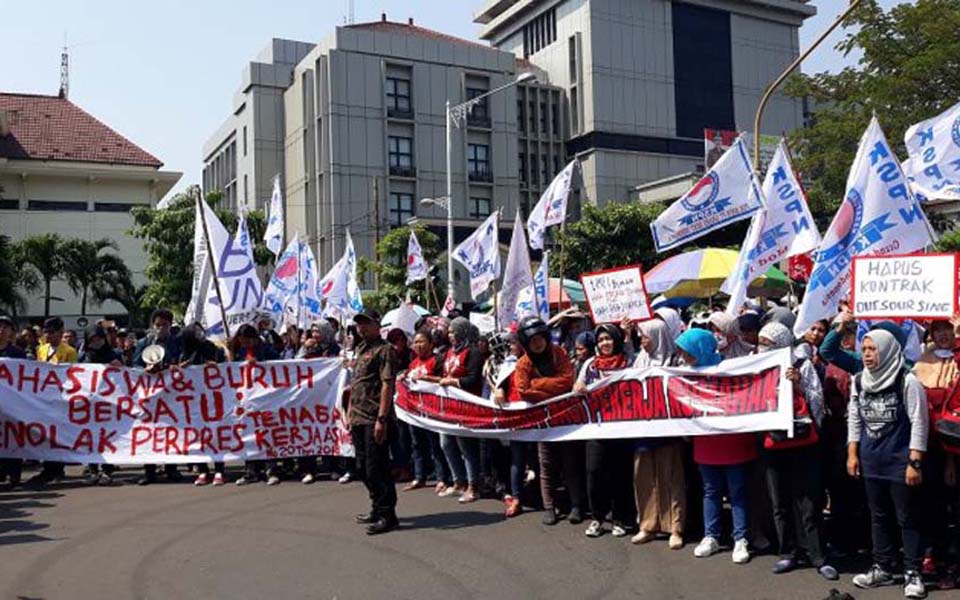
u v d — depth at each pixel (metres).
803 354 6.37
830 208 26.58
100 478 10.52
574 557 6.84
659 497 7.17
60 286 45.28
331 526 8.05
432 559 6.89
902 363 5.68
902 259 6.36
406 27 60.75
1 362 10.45
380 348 7.89
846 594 5.52
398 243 36.94
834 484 6.90
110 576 6.58
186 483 10.52
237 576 6.54
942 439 5.59
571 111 63.44
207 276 11.73
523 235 11.16
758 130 14.73
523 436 8.02
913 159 9.61
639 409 7.10
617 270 8.48
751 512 6.83
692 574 6.30
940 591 5.72
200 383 10.62
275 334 13.34
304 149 55.00
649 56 64.12
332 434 10.52
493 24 71.94
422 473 9.94
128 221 48.03
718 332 7.05
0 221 45.41
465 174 56.44
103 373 10.62
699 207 9.17
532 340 7.81
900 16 22.80
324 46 54.28
